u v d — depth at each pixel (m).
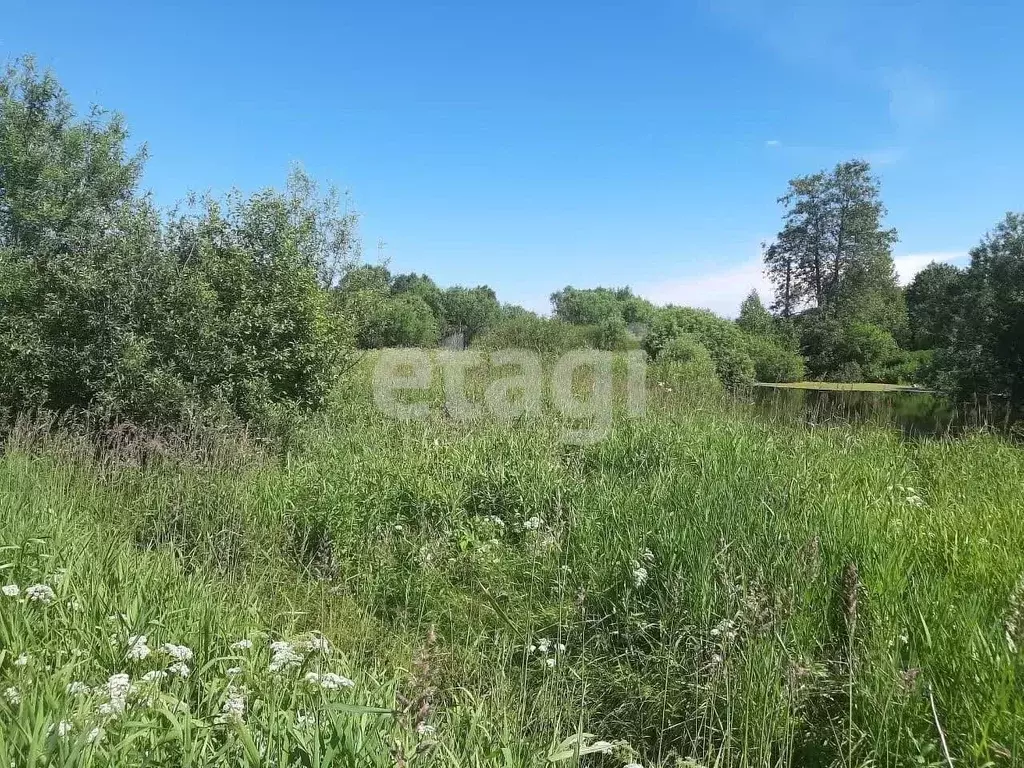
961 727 2.73
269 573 5.08
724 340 26.50
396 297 41.56
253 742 2.04
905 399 23.48
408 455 6.94
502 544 5.52
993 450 8.40
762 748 2.88
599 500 5.48
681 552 4.42
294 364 9.12
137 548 5.25
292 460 7.36
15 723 2.08
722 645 3.35
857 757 2.88
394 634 4.42
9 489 5.82
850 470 6.72
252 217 9.45
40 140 13.90
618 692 3.69
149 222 9.15
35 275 9.26
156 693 2.43
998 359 23.22
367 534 5.52
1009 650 2.87
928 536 4.63
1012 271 24.94
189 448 7.09
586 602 4.39
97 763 2.03
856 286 49.94
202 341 8.63
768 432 7.92
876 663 3.09
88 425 8.24
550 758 2.45
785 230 54.03
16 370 8.71
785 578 3.89
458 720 2.81
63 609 3.37
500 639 4.20
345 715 2.25
